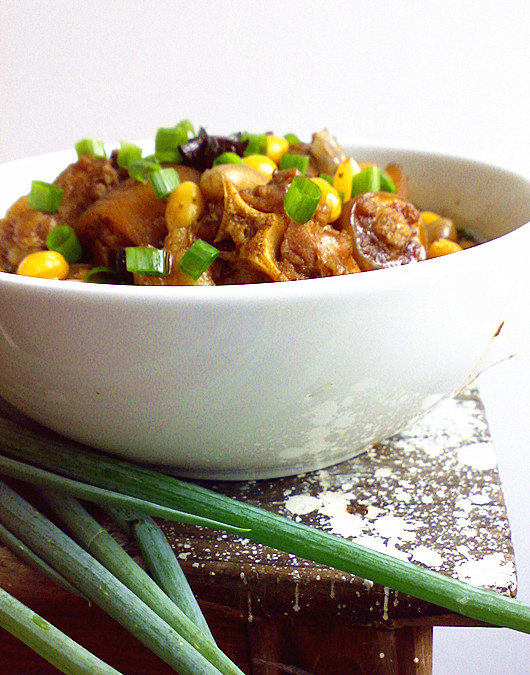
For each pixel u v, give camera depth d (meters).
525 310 0.36
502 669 0.69
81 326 0.30
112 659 0.36
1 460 0.34
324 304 0.30
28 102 0.74
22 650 0.36
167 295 0.29
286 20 0.67
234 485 0.37
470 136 0.69
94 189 0.40
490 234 0.43
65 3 0.69
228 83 0.70
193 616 0.30
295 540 0.31
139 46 0.70
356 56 0.67
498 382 0.70
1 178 0.44
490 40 0.65
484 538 0.34
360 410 0.33
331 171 0.43
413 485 0.37
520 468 0.71
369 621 0.33
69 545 0.31
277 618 0.34
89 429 0.34
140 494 0.34
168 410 0.32
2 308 0.31
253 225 0.35
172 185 0.37
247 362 0.31
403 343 0.32
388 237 0.37
